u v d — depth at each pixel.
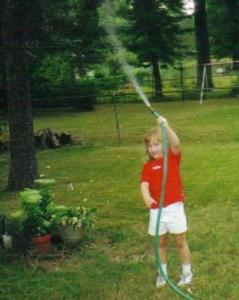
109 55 25.61
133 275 5.79
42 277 5.86
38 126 21.03
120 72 29.83
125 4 31.34
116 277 5.77
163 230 5.40
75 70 29.98
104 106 27.72
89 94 26.48
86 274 5.88
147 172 5.39
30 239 6.56
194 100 28.34
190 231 6.95
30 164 9.90
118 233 7.08
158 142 5.32
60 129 19.73
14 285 5.70
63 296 5.41
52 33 14.59
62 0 14.23
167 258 6.09
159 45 30.66
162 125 5.12
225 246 6.38
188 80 35.03
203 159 11.65
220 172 10.41
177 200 5.38
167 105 26.52
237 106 23.56
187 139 15.48
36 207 6.59
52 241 6.64
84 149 13.87
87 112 25.25
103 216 7.99
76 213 6.75
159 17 30.44
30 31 11.82
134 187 9.72
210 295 5.22
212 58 33.97
